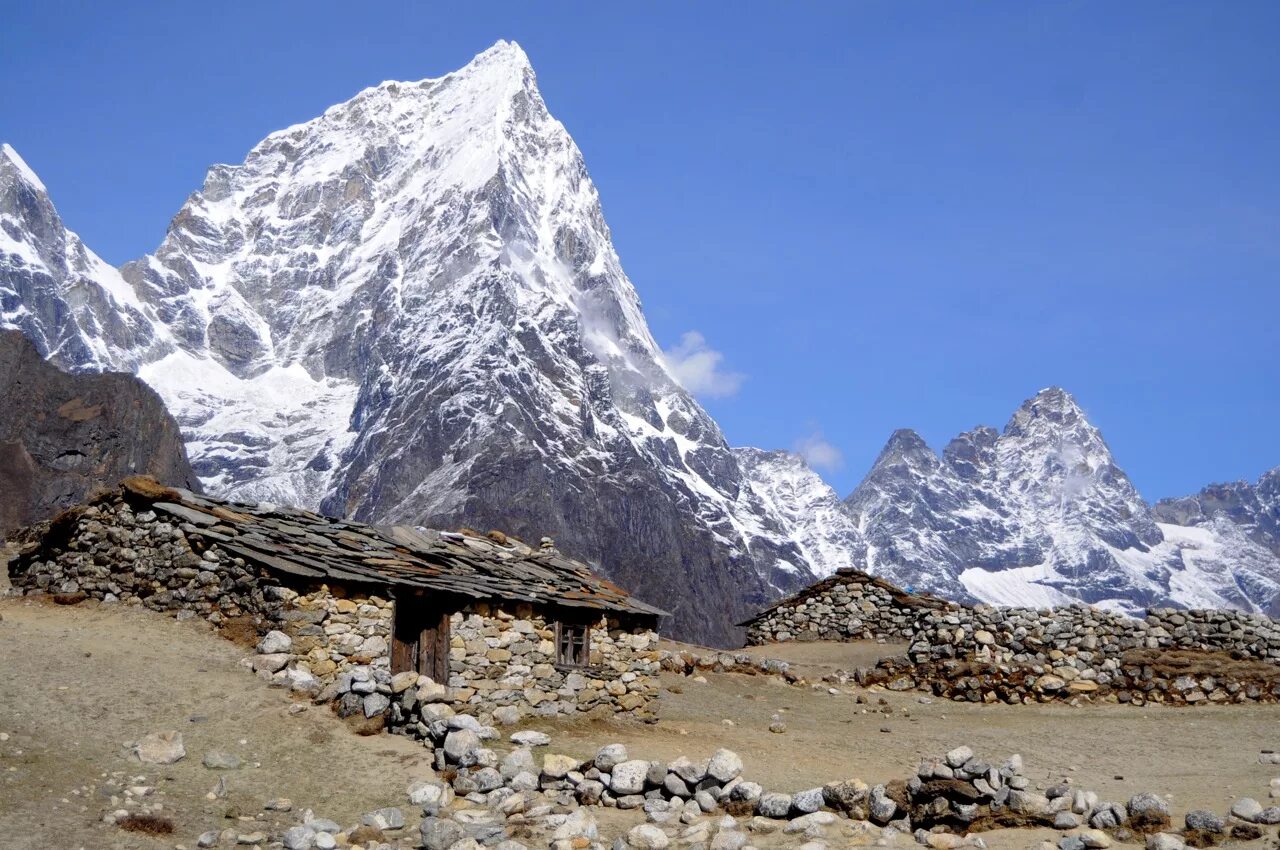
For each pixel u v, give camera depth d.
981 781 17.72
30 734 18.84
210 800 17.94
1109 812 17.09
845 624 49.34
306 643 23.61
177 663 22.97
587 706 27.36
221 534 25.91
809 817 17.66
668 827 18.09
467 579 26.53
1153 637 37.91
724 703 32.91
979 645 37.75
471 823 17.83
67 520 27.94
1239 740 28.84
